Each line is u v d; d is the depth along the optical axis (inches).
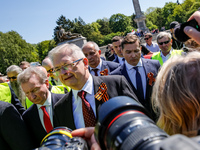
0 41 2203.5
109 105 32.6
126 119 28.8
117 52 211.6
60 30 879.7
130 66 125.7
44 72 105.9
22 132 89.8
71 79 79.8
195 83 37.6
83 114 81.5
